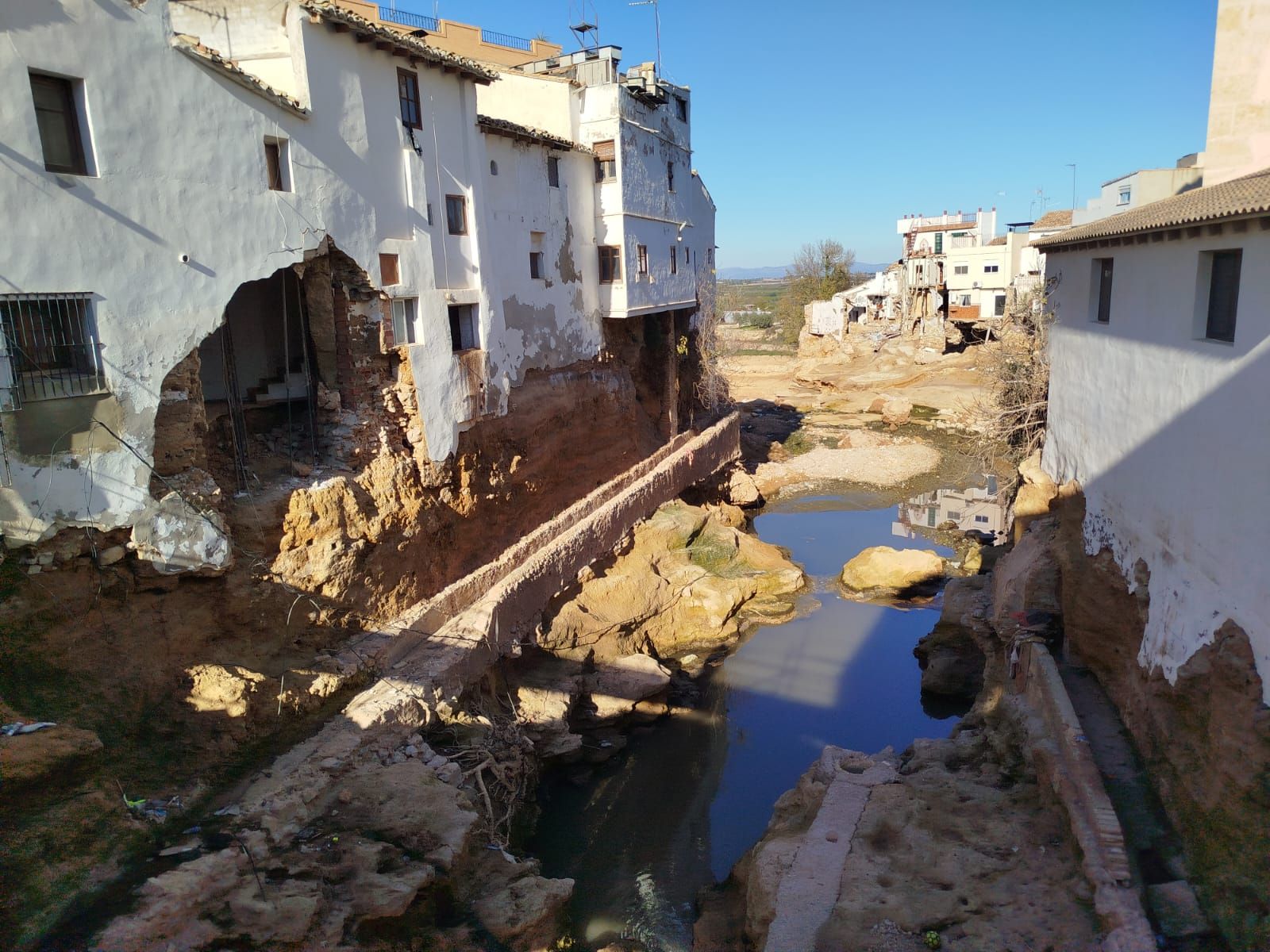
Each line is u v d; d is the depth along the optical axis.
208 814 11.25
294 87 16.42
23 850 9.16
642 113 30.97
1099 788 12.32
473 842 13.01
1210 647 11.30
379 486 18.27
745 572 29.00
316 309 17.88
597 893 15.84
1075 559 17.22
